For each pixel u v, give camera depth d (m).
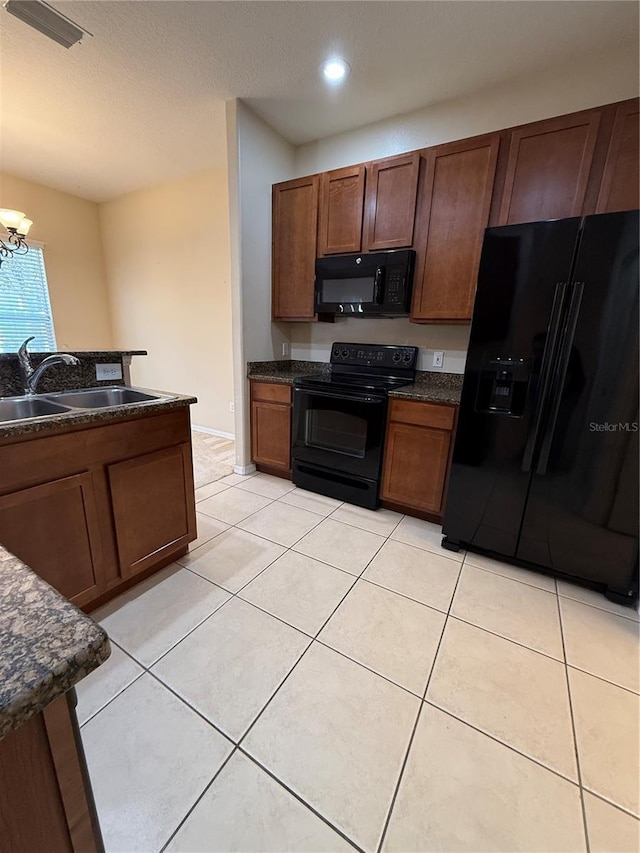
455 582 1.81
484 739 1.11
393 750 1.07
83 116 2.61
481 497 1.95
